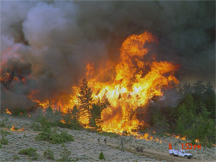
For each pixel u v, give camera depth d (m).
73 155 39.78
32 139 46.28
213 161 48.91
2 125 56.81
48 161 34.62
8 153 35.78
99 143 52.56
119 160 40.25
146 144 58.97
